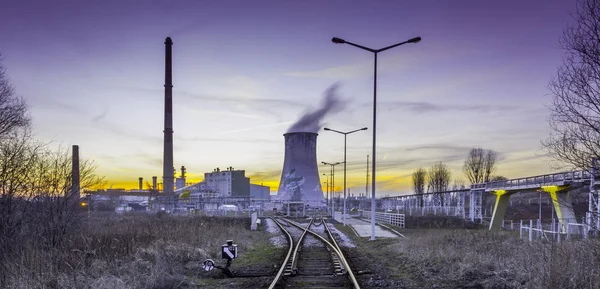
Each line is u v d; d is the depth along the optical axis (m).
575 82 12.59
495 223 54.34
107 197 81.75
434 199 101.19
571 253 11.41
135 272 12.39
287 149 109.38
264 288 11.20
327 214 81.12
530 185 45.16
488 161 101.38
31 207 17.89
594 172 12.62
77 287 10.80
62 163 18.81
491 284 11.23
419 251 17.30
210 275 13.50
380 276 13.07
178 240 19.31
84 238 16.44
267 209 103.81
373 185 26.19
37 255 12.98
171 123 95.69
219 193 111.69
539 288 9.85
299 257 17.50
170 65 96.56
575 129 12.68
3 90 21.77
